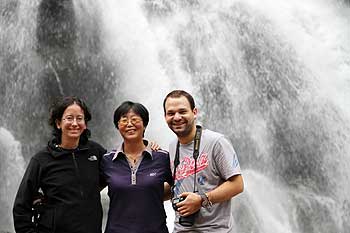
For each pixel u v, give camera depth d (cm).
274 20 1678
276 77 1567
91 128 1429
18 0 1417
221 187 408
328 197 1403
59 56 1440
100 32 1492
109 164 445
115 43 1490
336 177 1430
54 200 418
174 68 1500
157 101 1422
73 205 416
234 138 1457
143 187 428
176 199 404
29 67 1391
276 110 1521
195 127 434
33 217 451
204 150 419
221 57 1562
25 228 411
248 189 1271
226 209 419
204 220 411
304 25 1716
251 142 1461
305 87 1552
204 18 1623
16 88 1363
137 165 439
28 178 418
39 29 1430
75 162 430
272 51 1605
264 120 1502
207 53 1559
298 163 1469
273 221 1246
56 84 1423
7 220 1155
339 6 1844
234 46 1594
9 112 1341
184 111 425
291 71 1579
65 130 431
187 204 396
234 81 1536
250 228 1175
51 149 429
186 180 419
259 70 1573
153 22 1583
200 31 1592
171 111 427
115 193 431
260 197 1315
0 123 1319
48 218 414
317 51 1648
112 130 1414
